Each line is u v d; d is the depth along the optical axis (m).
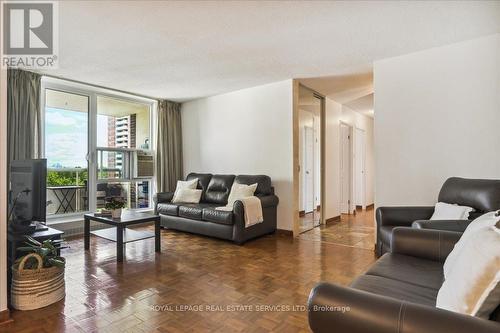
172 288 2.37
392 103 3.40
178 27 2.62
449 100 3.06
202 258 3.16
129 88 4.68
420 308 0.87
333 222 5.41
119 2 2.20
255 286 2.41
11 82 3.63
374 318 0.88
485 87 2.87
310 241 3.95
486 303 0.96
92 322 1.86
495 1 2.22
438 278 1.53
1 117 1.88
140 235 3.44
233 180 4.58
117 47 3.06
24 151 3.71
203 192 4.79
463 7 2.31
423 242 1.84
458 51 3.01
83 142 4.57
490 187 2.36
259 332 1.74
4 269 1.87
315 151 5.54
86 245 3.51
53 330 1.77
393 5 2.27
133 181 5.22
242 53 3.24
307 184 5.54
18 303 2.00
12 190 2.35
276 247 3.63
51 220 4.19
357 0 2.20
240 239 3.68
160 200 4.69
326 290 1.01
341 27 2.63
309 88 4.73
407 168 3.31
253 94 4.70
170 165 5.52
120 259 3.03
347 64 3.62
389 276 1.55
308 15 2.42
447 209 2.49
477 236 1.17
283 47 3.08
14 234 2.22
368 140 7.67
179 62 3.52
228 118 5.03
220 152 5.14
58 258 2.21
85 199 4.59
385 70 3.45
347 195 6.43
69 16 2.41
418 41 2.96
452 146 3.04
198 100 5.50
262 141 4.60
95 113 4.70
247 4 2.24
